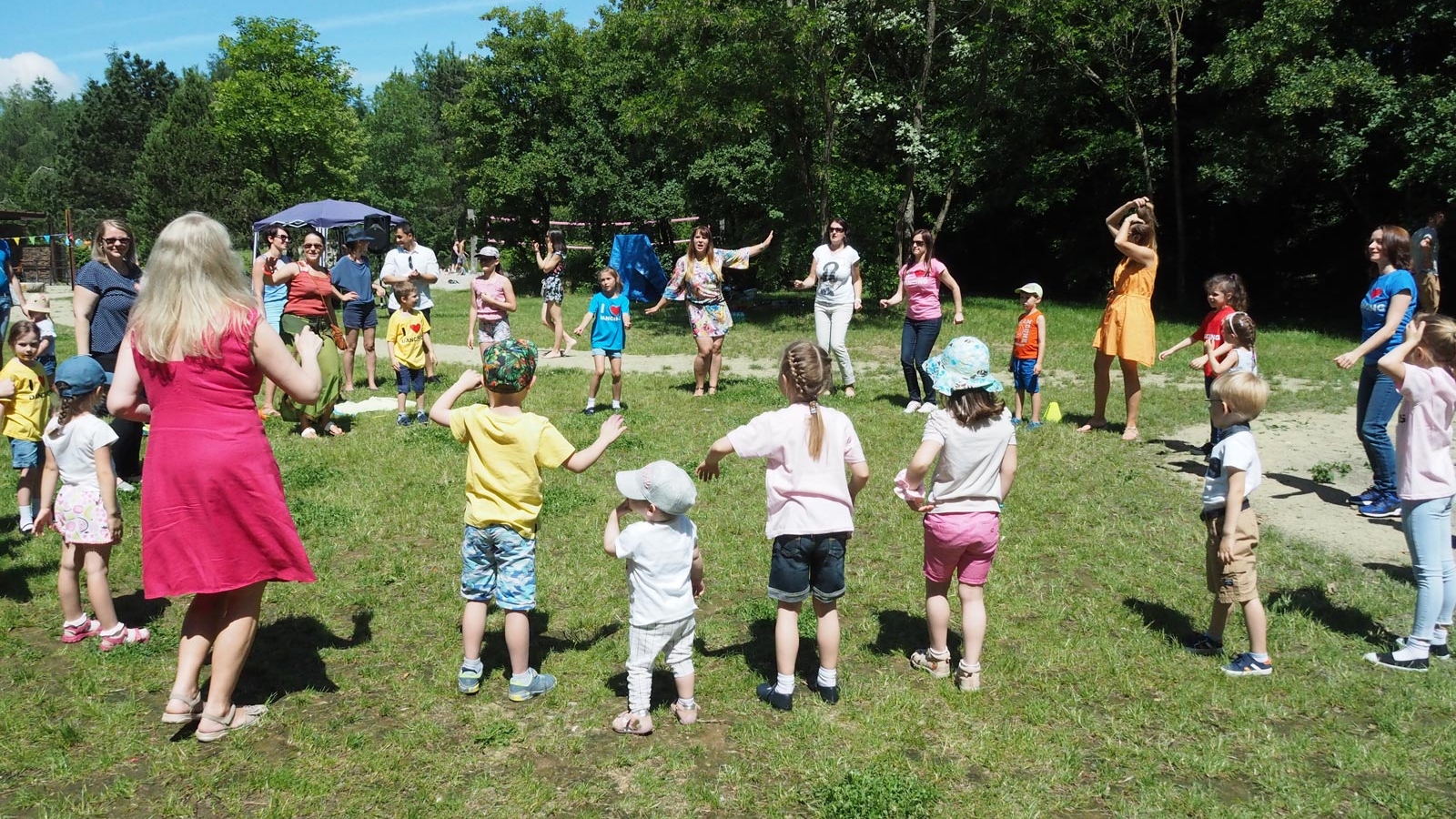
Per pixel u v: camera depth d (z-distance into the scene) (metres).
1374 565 6.07
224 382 3.79
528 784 3.65
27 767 3.75
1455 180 16.17
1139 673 4.60
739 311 21.72
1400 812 3.51
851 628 5.14
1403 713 4.19
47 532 6.37
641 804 3.54
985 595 5.55
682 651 4.07
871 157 25.94
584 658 4.71
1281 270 26.25
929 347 10.21
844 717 4.20
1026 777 3.76
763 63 18.20
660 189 30.56
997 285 32.91
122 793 3.56
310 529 6.48
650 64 21.36
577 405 10.80
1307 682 4.51
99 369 4.72
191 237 3.78
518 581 4.23
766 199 25.53
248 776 3.69
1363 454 8.76
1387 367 4.62
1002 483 4.41
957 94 22.42
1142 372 13.38
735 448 4.15
